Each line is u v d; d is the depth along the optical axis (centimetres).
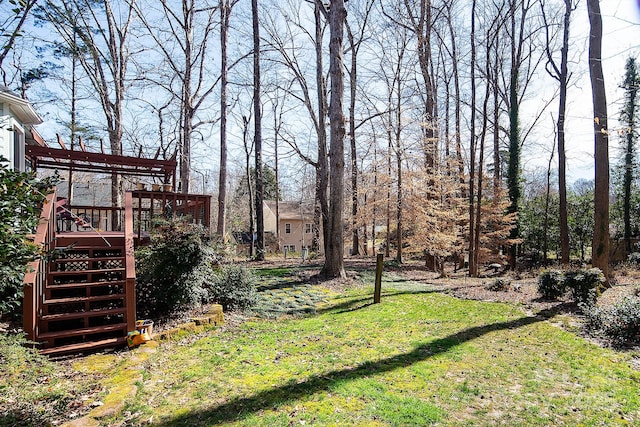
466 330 607
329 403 350
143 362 442
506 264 1894
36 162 960
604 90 980
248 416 323
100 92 1625
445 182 1495
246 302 719
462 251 1617
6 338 370
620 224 2083
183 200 875
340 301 830
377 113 1611
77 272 560
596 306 714
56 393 341
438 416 330
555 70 1532
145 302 618
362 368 438
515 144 1838
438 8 1570
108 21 1534
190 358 464
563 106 1495
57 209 752
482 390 388
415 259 2112
